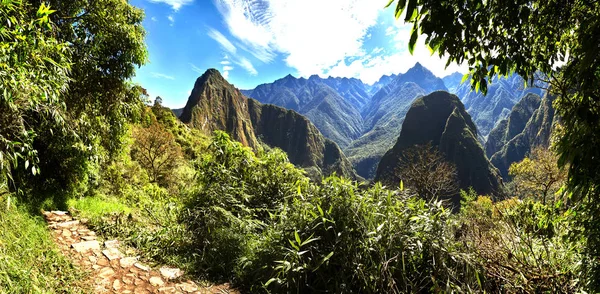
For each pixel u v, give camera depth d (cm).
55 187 624
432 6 153
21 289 261
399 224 314
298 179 589
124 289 328
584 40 149
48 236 416
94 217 545
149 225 577
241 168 586
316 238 309
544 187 1218
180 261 407
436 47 175
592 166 152
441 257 277
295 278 301
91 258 386
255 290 331
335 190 362
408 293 277
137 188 1071
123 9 676
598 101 146
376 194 364
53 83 348
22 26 270
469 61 203
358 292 284
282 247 319
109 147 796
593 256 194
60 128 564
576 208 205
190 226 472
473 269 258
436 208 337
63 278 320
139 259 408
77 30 586
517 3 171
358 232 317
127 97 780
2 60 248
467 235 314
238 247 403
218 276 378
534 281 256
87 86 632
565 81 183
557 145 193
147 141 2261
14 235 361
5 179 299
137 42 683
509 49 196
